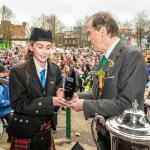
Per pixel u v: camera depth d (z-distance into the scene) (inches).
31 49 100.3
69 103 86.2
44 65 103.3
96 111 80.3
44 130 103.9
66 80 91.0
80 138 301.3
